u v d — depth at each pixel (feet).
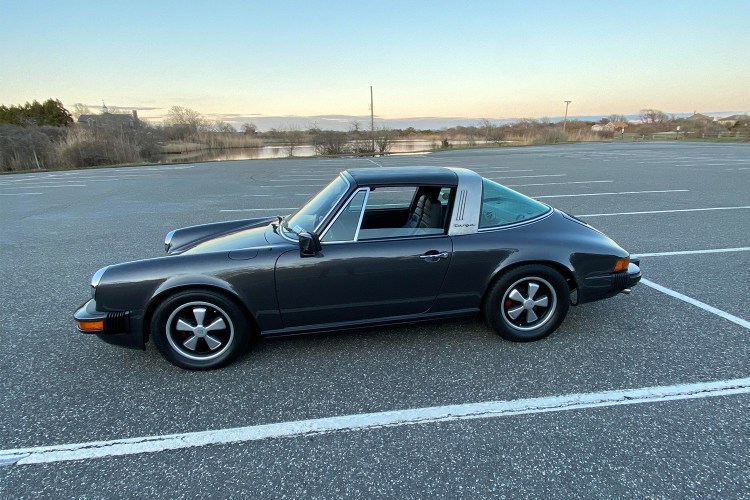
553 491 5.80
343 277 8.95
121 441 7.00
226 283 8.59
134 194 37.06
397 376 8.71
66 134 84.94
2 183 49.78
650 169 49.75
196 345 9.00
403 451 6.64
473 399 7.91
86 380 8.80
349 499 5.77
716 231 19.95
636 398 7.80
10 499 5.86
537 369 8.84
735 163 56.34
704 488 5.78
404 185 9.61
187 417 7.58
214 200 32.63
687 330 10.36
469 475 6.12
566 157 71.61
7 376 8.96
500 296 9.61
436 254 9.14
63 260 17.51
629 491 5.76
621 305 11.87
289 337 9.39
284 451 6.71
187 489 5.99
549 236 9.74
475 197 9.62
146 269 8.58
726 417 7.21
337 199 9.41
